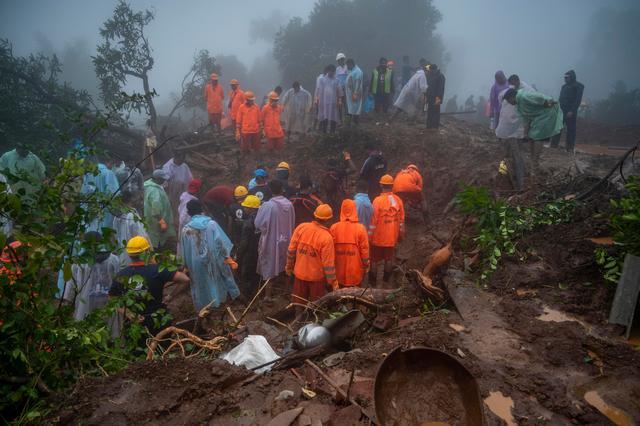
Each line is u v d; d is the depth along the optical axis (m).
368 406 2.88
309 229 5.52
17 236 3.19
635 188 4.78
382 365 2.60
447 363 2.67
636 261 4.02
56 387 3.36
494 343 3.71
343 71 12.91
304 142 12.77
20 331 3.21
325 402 3.01
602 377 3.23
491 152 10.23
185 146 12.95
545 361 3.48
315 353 3.74
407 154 10.98
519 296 4.48
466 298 4.47
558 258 5.00
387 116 14.20
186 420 2.88
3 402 3.05
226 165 11.98
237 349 3.89
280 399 3.06
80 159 3.99
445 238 7.35
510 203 6.86
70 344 3.44
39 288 3.33
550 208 5.76
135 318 4.32
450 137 11.66
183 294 7.13
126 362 3.70
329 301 4.96
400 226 6.78
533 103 7.78
